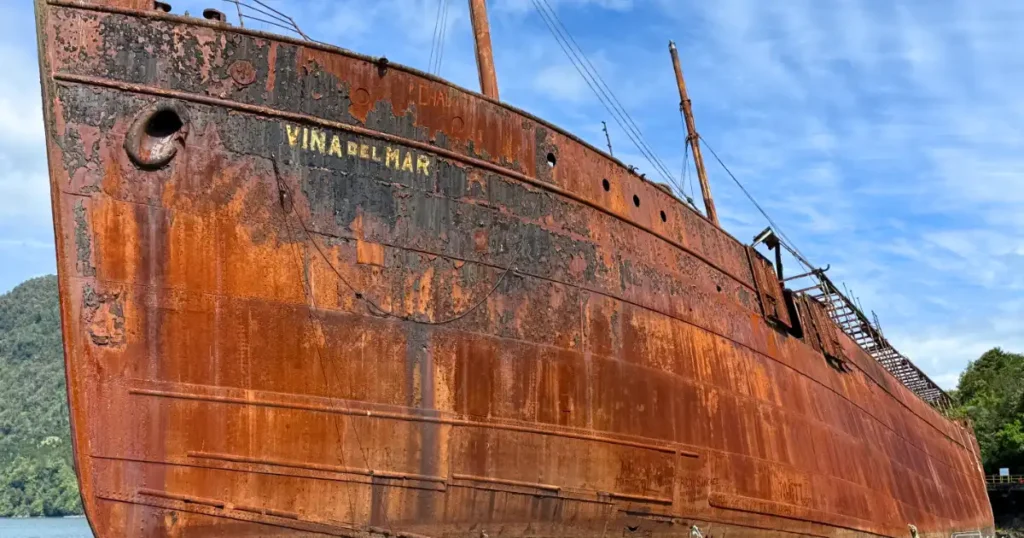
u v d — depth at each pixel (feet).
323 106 38.86
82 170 33.73
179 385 34.17
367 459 37.58
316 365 36.94
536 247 46.06
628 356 50.37
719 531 55.31
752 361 65.36
